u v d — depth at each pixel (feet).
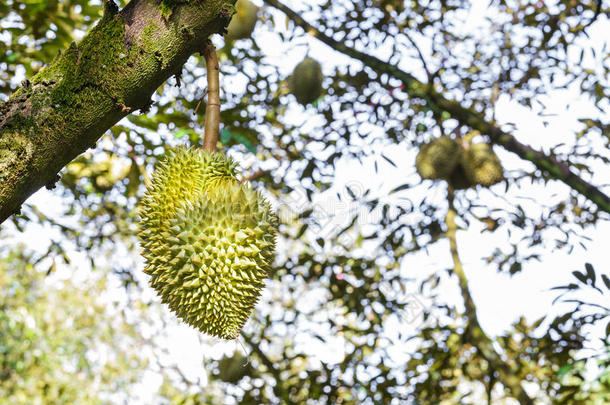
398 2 14.80
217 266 5.54
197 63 13.46
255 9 13.24
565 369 11.62
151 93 4.64
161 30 4.43
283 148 14.61
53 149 4.42
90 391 33.37
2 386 29.91
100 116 4.45
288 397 15.29
